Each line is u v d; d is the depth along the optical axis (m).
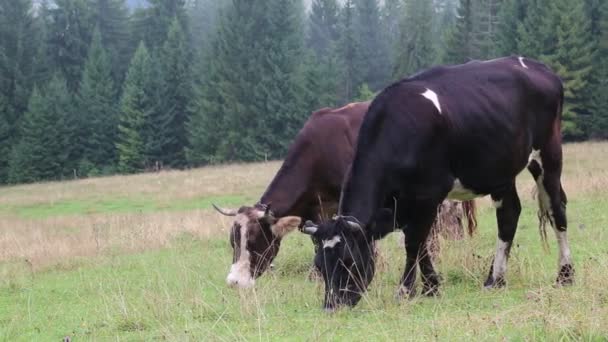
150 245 13.73
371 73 74.88
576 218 11.91
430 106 6.91
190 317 6.92
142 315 7.18
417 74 7.40
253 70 57.75
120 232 15.52
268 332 6.00
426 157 6.88
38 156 57.84
